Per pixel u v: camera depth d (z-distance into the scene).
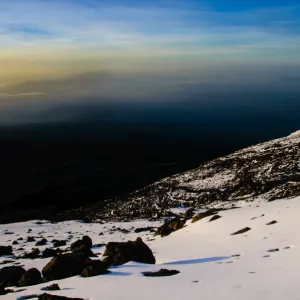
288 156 82.38
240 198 67.44
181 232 33.38
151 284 14.01
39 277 17.34
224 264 16.77
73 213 93.94
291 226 23.58
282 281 12.64
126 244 20.25
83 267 17.52
